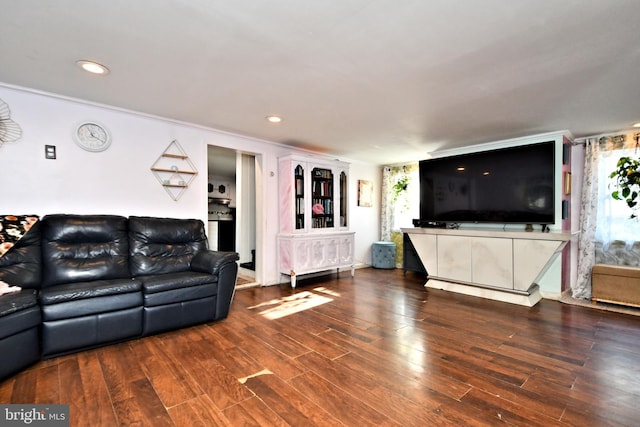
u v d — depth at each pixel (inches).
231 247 257.9
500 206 157.5
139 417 59.7
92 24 64.8
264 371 78.0
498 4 57.5
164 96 105.7
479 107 114.1
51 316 83.0
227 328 108.2
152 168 128.6
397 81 92.1
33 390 68.7
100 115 116.4
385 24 64.2
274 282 175.0
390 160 227.0
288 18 62.4
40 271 95.6
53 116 107.0
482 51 74.8
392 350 90.7
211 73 87.7
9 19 62.8
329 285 174.7
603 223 150.5
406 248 207.2
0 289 81.2
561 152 142.8
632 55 76.0
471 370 79.2
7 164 99.3
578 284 152.3
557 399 66.7
